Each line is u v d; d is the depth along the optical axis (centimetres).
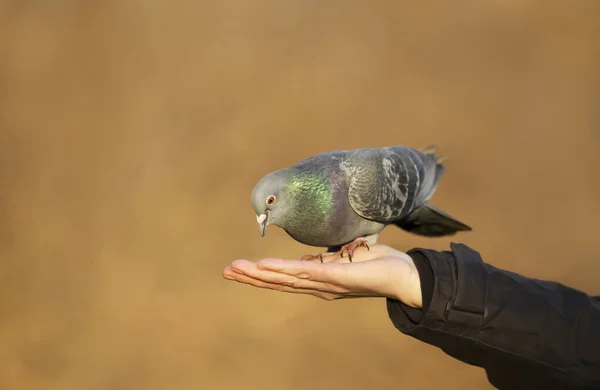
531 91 1980
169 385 965
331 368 984
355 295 408
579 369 346
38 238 1374
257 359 1009
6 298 1186
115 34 2234
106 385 972
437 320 360
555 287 361
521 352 350
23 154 1719
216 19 2336
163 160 1686
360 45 2186
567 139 1761
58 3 2348
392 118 1875
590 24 2223
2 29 2231
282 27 2308
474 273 361
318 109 1902
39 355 1040
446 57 2142
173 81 2055
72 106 1931
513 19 2277
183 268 1253
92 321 1120
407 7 2361
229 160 1667
